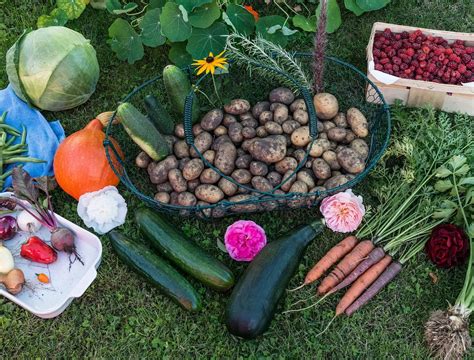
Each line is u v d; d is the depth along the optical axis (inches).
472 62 43.9
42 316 37.5
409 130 43.5
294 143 40.5
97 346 38.1
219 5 46.5
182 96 40.4
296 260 37.3
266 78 46.4
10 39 49.0
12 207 40.1
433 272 40.1
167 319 38.7
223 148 39.9
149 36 46.0
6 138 43.5
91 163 40.0
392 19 49.8
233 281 37.8
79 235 40.0
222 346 37.9
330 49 48.6
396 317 38.9
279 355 37.6
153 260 37.8
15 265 39.4
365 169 41.5
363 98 46.5
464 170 37.7
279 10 50.3
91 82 43.8
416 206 41.2
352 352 37.9
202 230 41.6
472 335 37.7
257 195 39.5
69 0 47.4
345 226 38.8
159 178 40.3
